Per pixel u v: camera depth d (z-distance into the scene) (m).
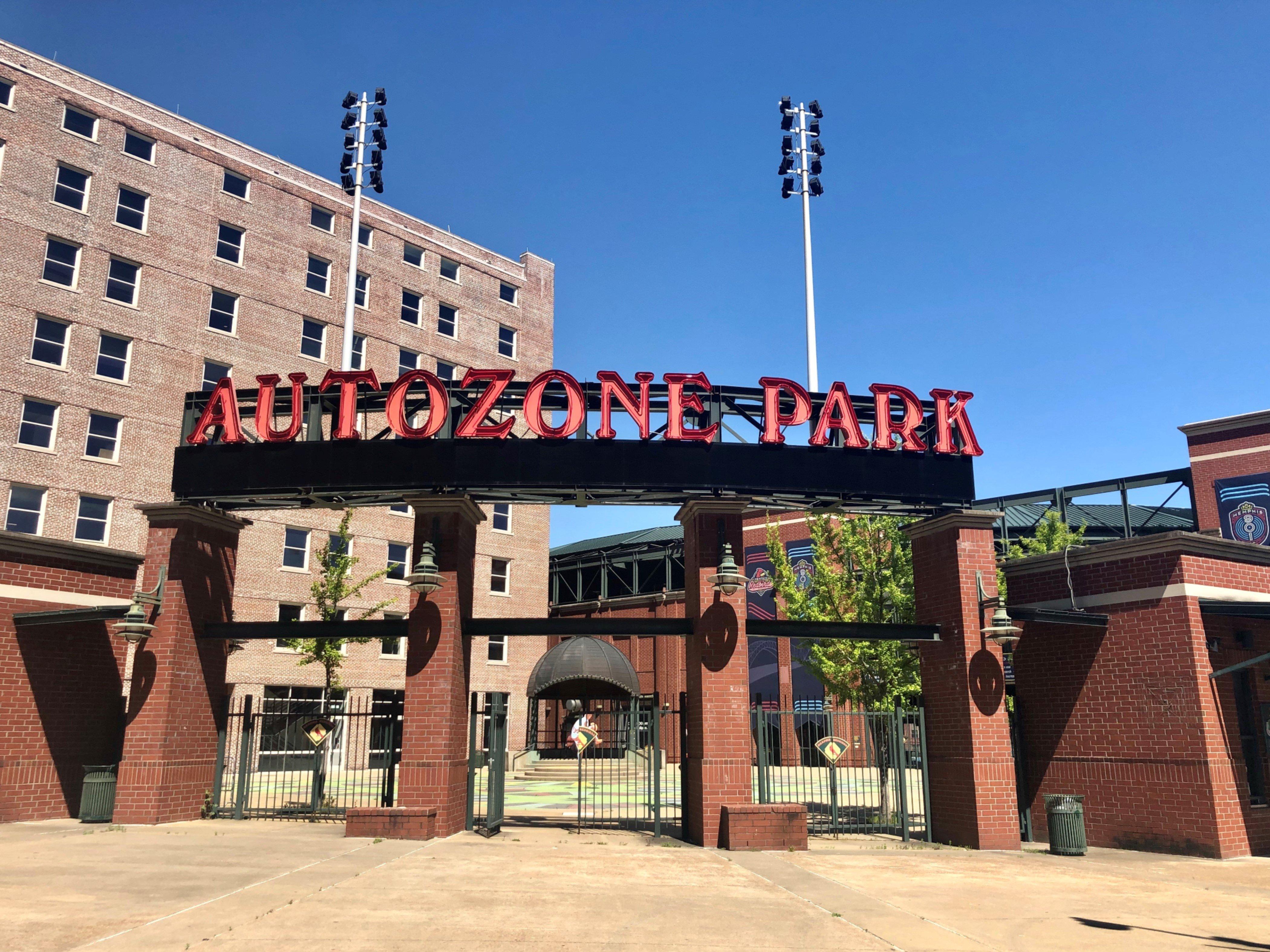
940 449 17.94
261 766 37.50
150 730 17.22
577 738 18.83
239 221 43.72
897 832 19.05
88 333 37.81
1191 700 16.58
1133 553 17.83
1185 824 16.31
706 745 16.58
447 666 16.84
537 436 17.28
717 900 11.48
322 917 9.95
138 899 10.66
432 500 17.39
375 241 49.12
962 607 17.53
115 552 20.00
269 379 18.00
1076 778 18.11
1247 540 36.47
